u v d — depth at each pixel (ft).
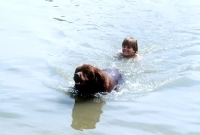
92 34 50.98
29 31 50.24
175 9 68.59
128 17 61.41
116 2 73.67
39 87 31.83
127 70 38.58
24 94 30.07
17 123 24.93
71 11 64.64
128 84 34.40
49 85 32.48
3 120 25.23
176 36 51.21
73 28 53.57
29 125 24.73
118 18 60.49
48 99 29.55
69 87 32.55
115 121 26.18
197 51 44.45
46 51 42.19
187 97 30.91
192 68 38.11
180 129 25.14
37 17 58.90
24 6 66.28
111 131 24.54
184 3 74.69
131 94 31.89
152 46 46.96
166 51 44.86
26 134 23.44
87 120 26.27
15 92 30.32
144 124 25.72
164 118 26.81
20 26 52.54
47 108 27.86
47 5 68.44
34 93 30.48
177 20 60.23
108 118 26.68
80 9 66.54
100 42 47.78
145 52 44.78
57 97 30.19
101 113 27.66
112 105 29.32
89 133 24.16
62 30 51.98
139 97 31.09
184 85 33.58
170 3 74.28
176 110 28.30
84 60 40.73
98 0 75.10
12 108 27.25
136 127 25.23
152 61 41.27
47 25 54.29
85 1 73.67
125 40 43.73
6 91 30.40
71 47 44.55
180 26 56.54
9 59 38.45
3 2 68.28
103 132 24.35
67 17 60.18
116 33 52.13
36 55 40.37
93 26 55.11
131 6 70.33
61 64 38.27
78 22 57.21
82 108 28.53
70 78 34.71
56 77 34.53
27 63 37.60
